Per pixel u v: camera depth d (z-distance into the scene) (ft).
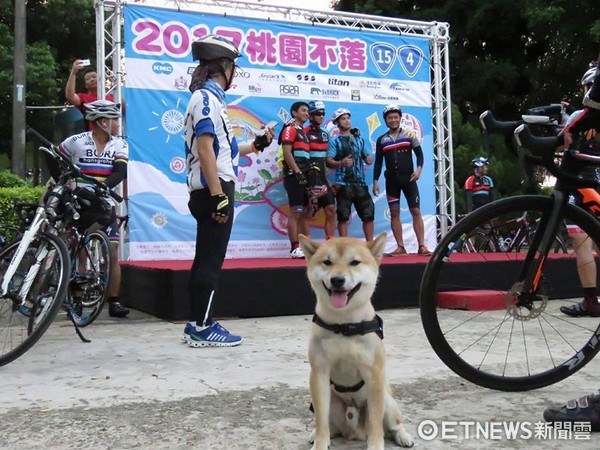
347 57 25.41
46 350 13.00
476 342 13.58
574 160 9.32
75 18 54.70
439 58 27.20
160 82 22.47
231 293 17.07
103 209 15.96
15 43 42.39
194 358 12.26
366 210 24.23
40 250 12.42
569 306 17.93
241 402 9.27
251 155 23.80
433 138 27.17
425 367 11.41
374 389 7.25
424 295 9.57
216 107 13.15
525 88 52.60
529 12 44.42
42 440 7.73
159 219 22.34
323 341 7.33
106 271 15.14
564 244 15.80
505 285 18.62
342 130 24.12
